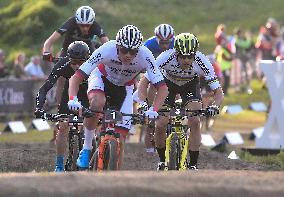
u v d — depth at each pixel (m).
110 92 18.86
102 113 17.69
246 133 42.44
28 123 43.91
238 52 61.62
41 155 25.92
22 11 76.88
